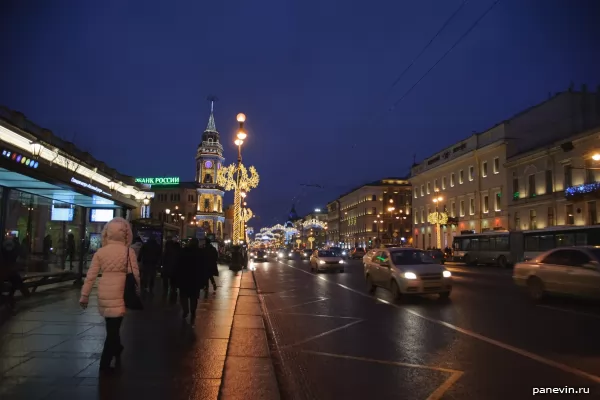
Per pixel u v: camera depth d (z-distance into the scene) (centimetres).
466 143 5725
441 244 6281
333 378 639
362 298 1576
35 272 1372
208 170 10200
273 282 2288
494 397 547
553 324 1013
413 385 599
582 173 3806
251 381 554
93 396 477
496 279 2348
